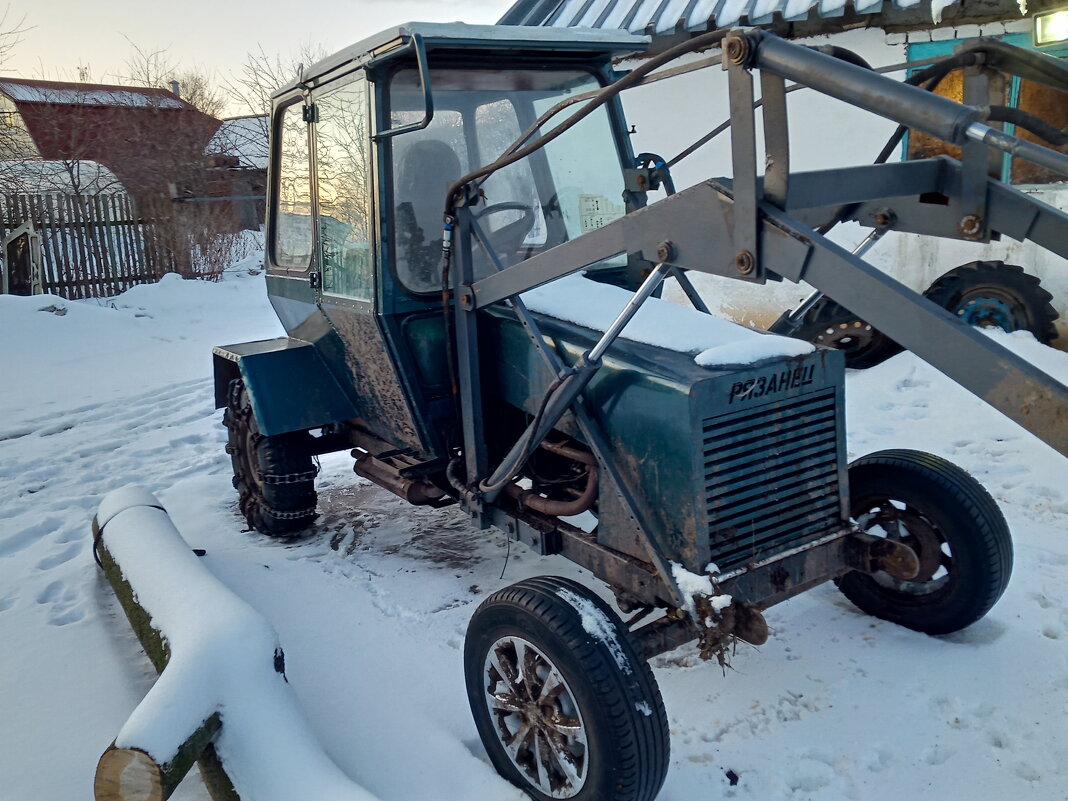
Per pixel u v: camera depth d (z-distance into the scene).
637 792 2.12
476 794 2.42
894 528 3.08
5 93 20.11
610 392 2.59
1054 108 6.51
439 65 3.18
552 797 2.31
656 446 2.46
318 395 3.91
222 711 2.37
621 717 2.08
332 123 3.42
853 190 2.21
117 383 7.60
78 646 3.22
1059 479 4.25
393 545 4.13
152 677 3.02
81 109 16.84
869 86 1.76
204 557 4.04
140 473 5.37
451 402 3.39
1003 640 2.98
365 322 3.29
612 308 2.98
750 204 1.95
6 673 3.05
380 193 3.11
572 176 3.58
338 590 3.65
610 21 7.94
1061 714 2.59
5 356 8.18
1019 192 2.30
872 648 3.00
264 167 16.61
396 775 2.50
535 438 2.68
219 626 2.54
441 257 3.29
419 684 2.95
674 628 2.38
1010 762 2.41
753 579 2.50
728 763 2.48
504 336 3.01
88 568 3.88
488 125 3.40
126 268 11.78
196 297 10.96
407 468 3.44
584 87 3.59
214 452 5.76
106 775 2.16
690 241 2.15
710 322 2.85
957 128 1.68
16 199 10.75
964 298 6.16
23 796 2.41
